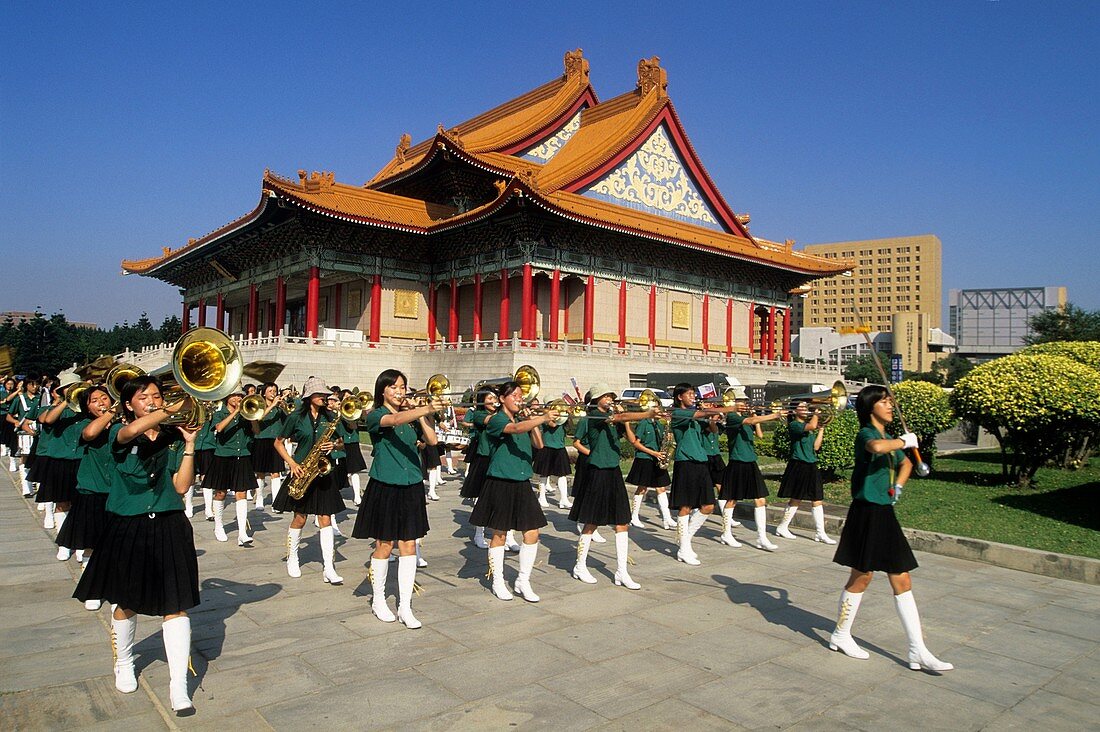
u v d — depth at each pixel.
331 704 6.09
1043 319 69.81
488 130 61.56
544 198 41.19
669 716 5.97
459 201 51.09
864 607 9.16
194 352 6.31
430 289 53.03
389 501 8.20
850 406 19.59
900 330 122.94
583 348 44.53
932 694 6.54
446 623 8.27
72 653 7.26
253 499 17.23
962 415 18.56
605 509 9.98
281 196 42.97
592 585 10.05
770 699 6.34
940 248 133.62
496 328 52.50
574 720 5.86
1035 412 16.66
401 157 70.25
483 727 5.71
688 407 11.88
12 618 8.34
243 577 10.27
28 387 22.02
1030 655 7.58
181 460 6.33
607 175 51.09
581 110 59.06
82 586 6.14
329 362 44.28
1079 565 10.62
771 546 12.59
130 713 5.94
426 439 8.59
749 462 12.77
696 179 57.22
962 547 12.03
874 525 7.19
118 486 6.12
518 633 7.95
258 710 5.98
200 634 7.80
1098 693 6.63
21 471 21.16
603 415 10.15
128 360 56.78
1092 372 16.78
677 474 11.56
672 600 9.32
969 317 137.25
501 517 9.09
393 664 6.99
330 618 8.39
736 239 58.28
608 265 49.62
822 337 115.94
